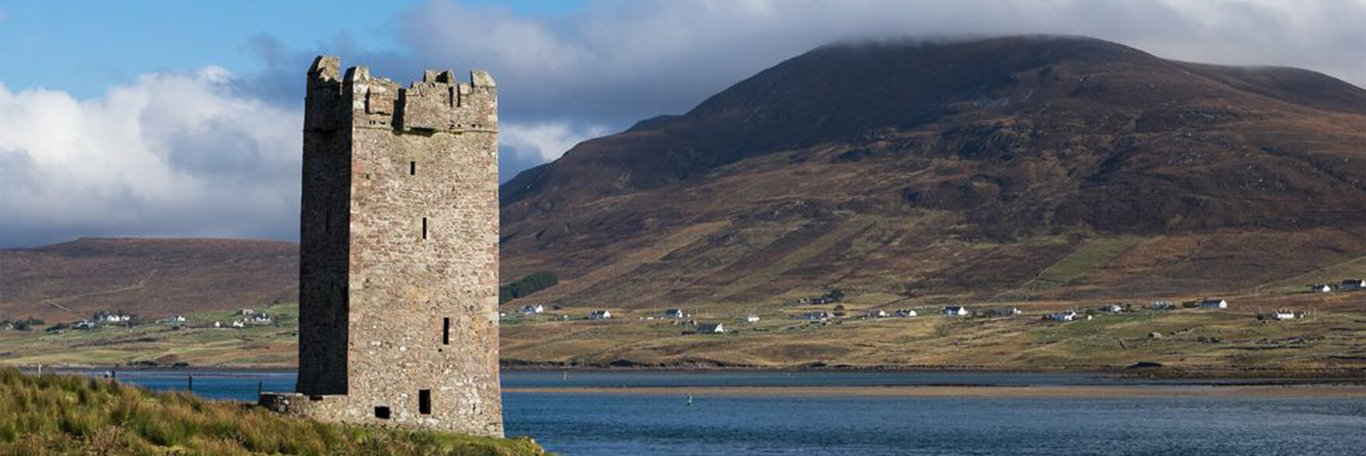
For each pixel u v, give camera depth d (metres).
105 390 82.25
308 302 95.69
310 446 78.75
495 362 98.00
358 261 93.38
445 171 96.44
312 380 95.19
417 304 95.25
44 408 76.19
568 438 193.62
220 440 77.62
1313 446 184.50
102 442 72.81
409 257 95.06
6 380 80.19
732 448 178.88
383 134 94.50
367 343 93.56
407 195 95.06
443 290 96.12
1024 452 176.50
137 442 74.00
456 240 96.69
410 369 94.81
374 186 94.06
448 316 96.25
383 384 93.88
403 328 94.75
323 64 95.94
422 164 95.75
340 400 92.19
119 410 78.12
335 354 93.81
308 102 96.00
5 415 73.62
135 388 84.94
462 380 96.56
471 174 97.38
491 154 98.00
